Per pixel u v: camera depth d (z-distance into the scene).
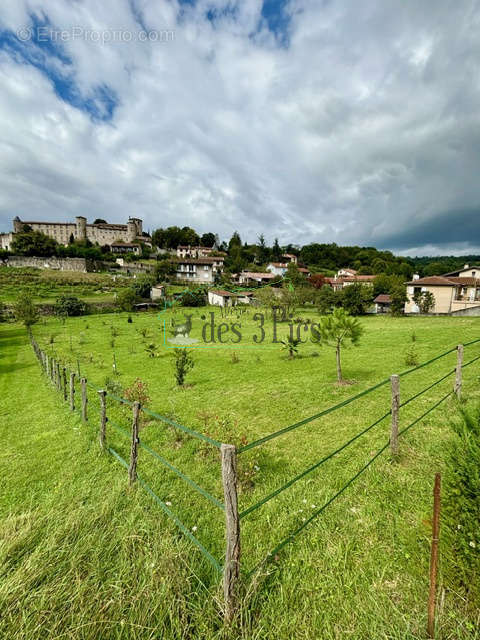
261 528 3.46
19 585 2.44
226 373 13.12
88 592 2.44
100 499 4.17
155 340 23.50
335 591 2.48
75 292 53.41
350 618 2.25
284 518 3.57
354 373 11.17
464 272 36.66
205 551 2.56
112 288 58.31
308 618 2.29
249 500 4.08
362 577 2.59
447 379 8.48
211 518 3.76
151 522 3.48
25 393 11.14
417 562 2.65
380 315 34.94
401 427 5.70
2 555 2.84
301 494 4.01
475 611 2.10
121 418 7.83
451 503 2.28
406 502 3.47
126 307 43.75
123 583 2.53
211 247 118.88
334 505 3.60
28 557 2.84
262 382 11.12
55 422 7.87
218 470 5.09
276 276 68.81
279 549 2.88
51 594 2.40
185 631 2.17
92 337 25.28
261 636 2.16
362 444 5.27
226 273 78.81
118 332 27.58
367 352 14.91
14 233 88.50
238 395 9.64
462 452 2.31
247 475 4.57
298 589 2.53
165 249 108.06
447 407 6.11
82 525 3.30
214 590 2.50
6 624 2.21
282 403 8.45
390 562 2.71
